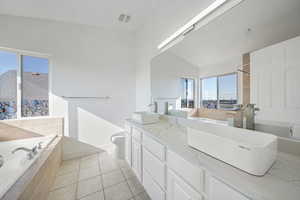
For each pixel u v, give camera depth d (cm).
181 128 162
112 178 182
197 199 77
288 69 83
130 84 298
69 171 199
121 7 206
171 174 101
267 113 95
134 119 205
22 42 207
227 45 120
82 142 254
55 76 232
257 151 61
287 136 86
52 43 228
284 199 47
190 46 159
